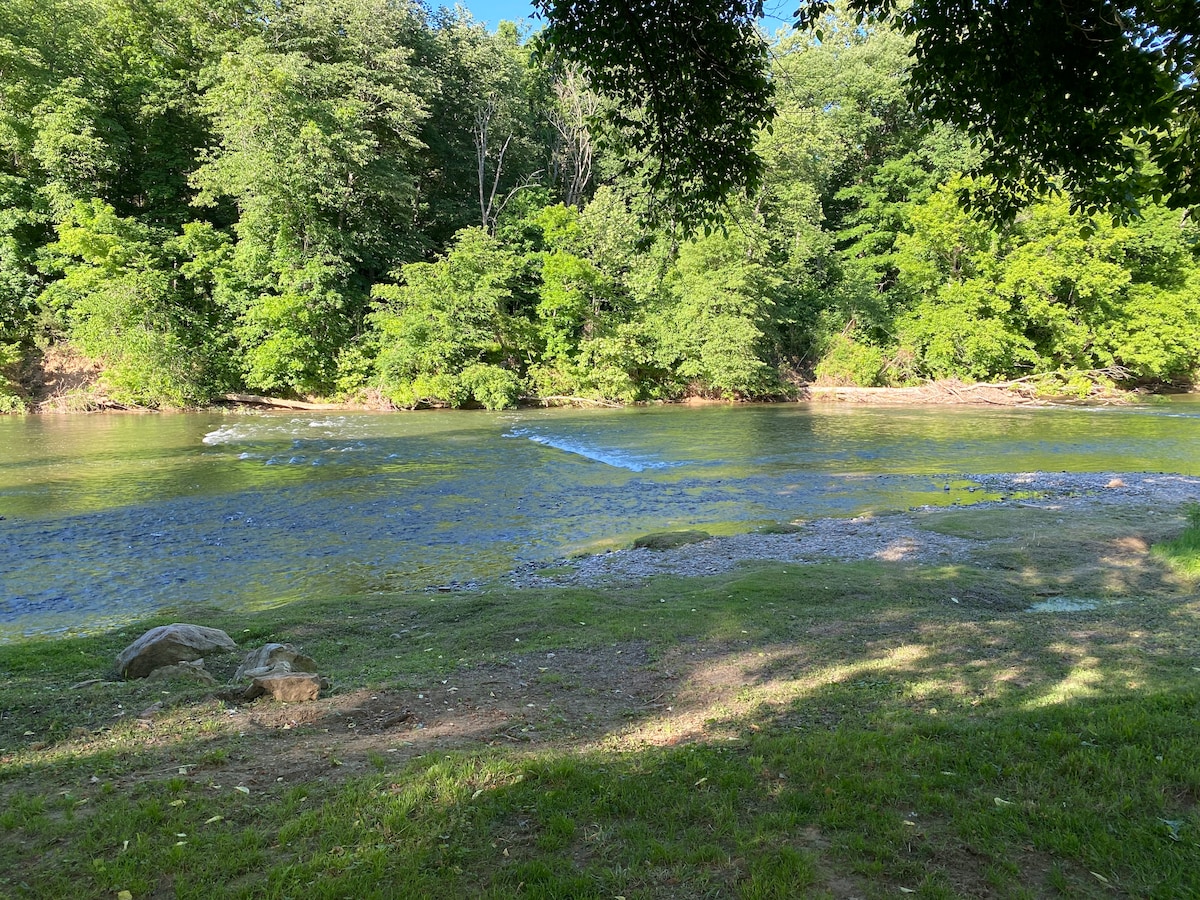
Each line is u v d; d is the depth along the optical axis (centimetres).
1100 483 1566
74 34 3322
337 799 364
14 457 1872
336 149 3262
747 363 3588
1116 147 520
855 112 4241
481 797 366
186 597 912
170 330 3153
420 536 1205
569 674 597
